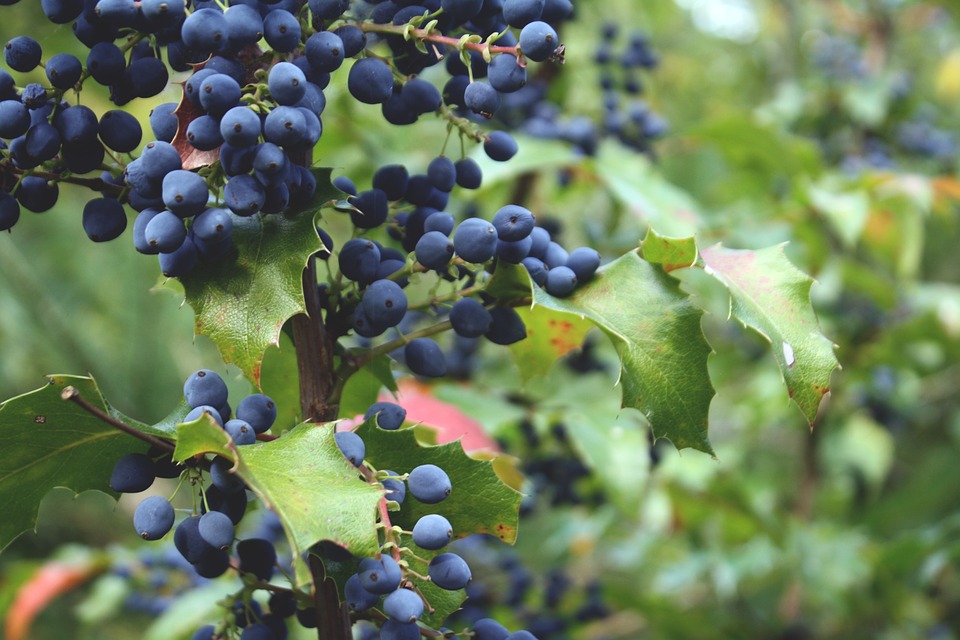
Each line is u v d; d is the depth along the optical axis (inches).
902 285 46.4
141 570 39.0
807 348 21.6
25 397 20.7
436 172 22.5
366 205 22.2
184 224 20.8
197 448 20.3
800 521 46.1
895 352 45.1
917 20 58.5
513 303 22.4
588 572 50.6
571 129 36.1
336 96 33.0
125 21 20.8
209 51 20.7
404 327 33.1
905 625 45.6
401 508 21.5
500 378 35.0
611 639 44.0
